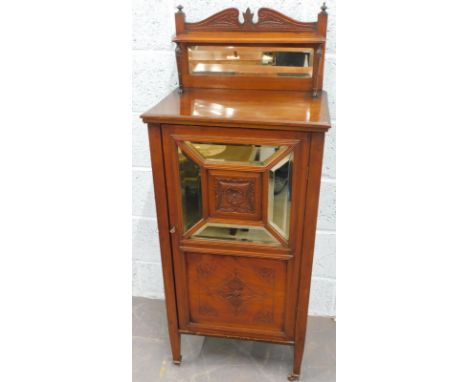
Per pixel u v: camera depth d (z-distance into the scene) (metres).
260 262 1.24
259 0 1.31
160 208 1.20
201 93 1.26
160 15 1.37
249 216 1.16
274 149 1.06
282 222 1.16
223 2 1.33
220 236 1.21
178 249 1.25
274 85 1.26
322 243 1.64
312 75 1.22
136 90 1.49
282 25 1.20
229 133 1.06
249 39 1.19
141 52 1.43
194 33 1.24
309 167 1.07
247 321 1.35
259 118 1.03
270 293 1.29
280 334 1.35
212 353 1.56
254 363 1.52
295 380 1.44
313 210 1.12
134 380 1.44
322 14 1.17
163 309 1.79
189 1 1.34
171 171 1.14
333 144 1.46
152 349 1.58
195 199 1.17
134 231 1.73
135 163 1.60
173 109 1.11
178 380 1.45
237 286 1.29
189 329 1.40
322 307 1.76
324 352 1.56
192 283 1.32
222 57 1.24
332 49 1.33
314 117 1.04
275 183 1.11
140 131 1.55
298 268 1.22
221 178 1.12
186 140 1.09
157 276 1.83
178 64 1.25
